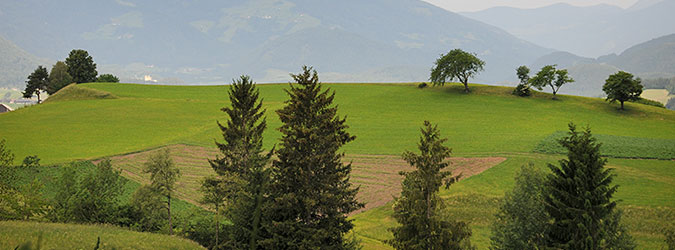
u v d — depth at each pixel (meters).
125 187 59.19
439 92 135.75
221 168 40.38
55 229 25.23
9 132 93.56
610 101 111.12
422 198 29.89
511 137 83.81
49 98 134.38
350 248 35.41
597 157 28.66
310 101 35.47
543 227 32.28
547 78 121.62
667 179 57.75
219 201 38.59
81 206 38.69
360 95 134.50
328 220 33.78
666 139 79.69
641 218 45.91
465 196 55.38
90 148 82.00
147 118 107.50
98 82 152.50
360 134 91.56
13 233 21.25
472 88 139.38
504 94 129.50
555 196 29.89
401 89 142.62
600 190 28.33
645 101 126.19
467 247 33.16
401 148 80.50
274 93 137.75
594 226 28.45
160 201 40.78
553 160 67.12
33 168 62.69
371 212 54.62
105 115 110.06
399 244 31.14
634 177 58.94
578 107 112.75
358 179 65.19
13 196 36.12
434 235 29.52
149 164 40.47
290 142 34.59
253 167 38.69
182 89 148.12
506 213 34.88
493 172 63.41
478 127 95.00
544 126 94.50
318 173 34.75
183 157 76.38
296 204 33.22
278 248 32.38
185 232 39.75
